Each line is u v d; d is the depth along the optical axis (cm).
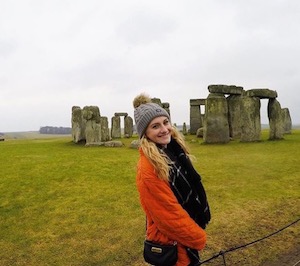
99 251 649
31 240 707
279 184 1069
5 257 636
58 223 795
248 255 616
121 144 2227
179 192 301
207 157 1585
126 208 886
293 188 1020
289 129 2933
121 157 1634
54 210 881
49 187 1089
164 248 304
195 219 314
